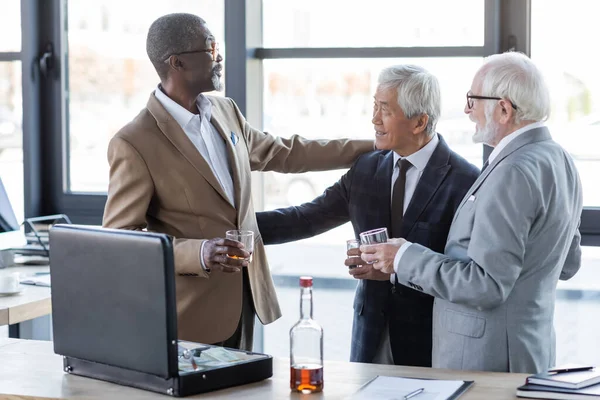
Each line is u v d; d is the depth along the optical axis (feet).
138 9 13.32
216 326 8.79
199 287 8.72
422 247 7.79
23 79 13.60
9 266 12.41
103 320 6.78
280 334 13.25
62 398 6.52
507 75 7.73
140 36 13.35
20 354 7.81
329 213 10.07
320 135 12.82
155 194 8.77
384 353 9.21
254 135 10.05
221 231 8.89
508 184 7.32
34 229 12.57
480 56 11.94
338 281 12.95
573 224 7.93
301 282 6.68
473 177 9.07
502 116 7.79
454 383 6.72
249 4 12.55
